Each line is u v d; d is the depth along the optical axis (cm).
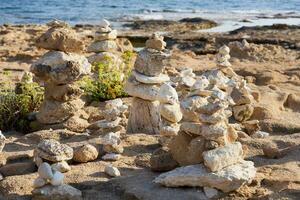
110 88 644
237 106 583
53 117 547
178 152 446
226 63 693
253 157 486
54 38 538
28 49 1091
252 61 1000
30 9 2644
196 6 3027
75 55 551
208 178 414
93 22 2088
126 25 1870
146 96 527
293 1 3284
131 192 421
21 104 573
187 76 614
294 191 419
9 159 476
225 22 2019
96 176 448
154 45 528
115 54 810
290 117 607
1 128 564
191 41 1384
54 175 414
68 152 451
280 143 519
